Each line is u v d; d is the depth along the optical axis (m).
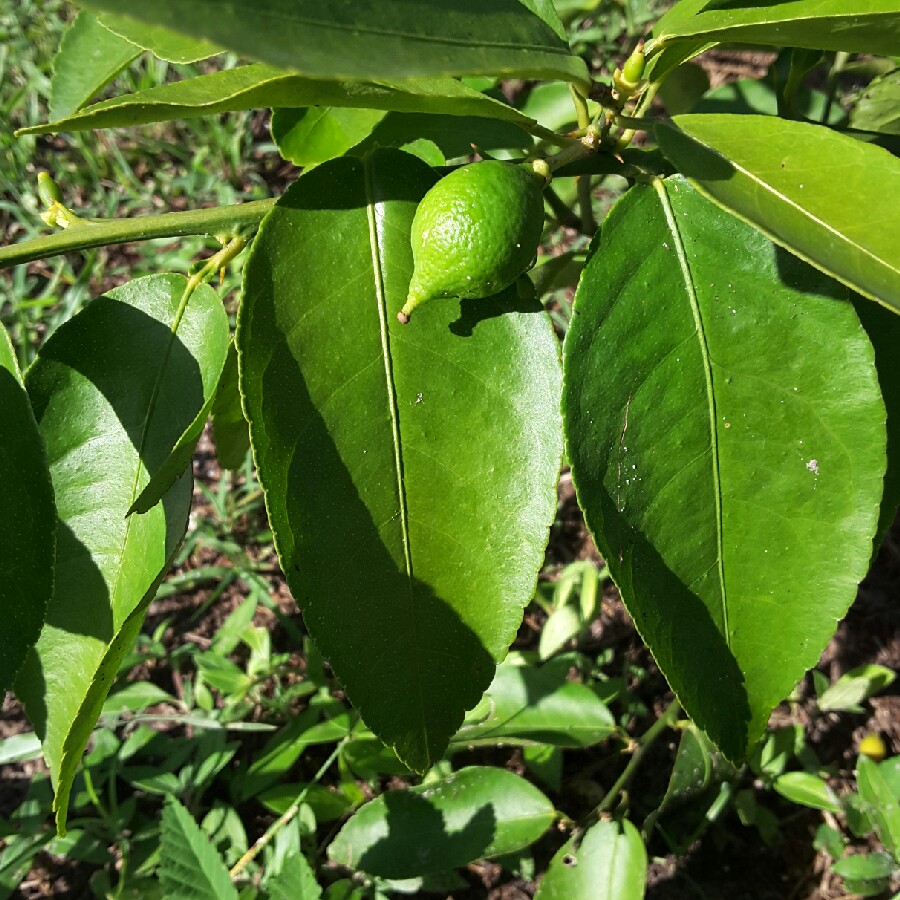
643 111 0.23
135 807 0.38
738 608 0.22
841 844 0.35
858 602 0.41
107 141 0.56
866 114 0.34
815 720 0.38
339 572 0.21
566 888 0.31
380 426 0.21
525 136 0.28
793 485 0.21
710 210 0.21
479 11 0.17
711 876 0.36
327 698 0.38
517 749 0.39
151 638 0.43
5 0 0.60
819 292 0.20
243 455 0.33
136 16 0.12
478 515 0.21
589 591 0.38
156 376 0.23
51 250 0.22
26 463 0.21
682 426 0.21
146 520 0.23
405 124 0.27
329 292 0.21
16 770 0.40
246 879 0.34
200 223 0.23
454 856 0.32
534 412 0.21
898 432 0.25
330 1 0.14
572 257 0.32
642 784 0.38
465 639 0.22
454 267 0.19
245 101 0.18
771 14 0.19
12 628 0.21
